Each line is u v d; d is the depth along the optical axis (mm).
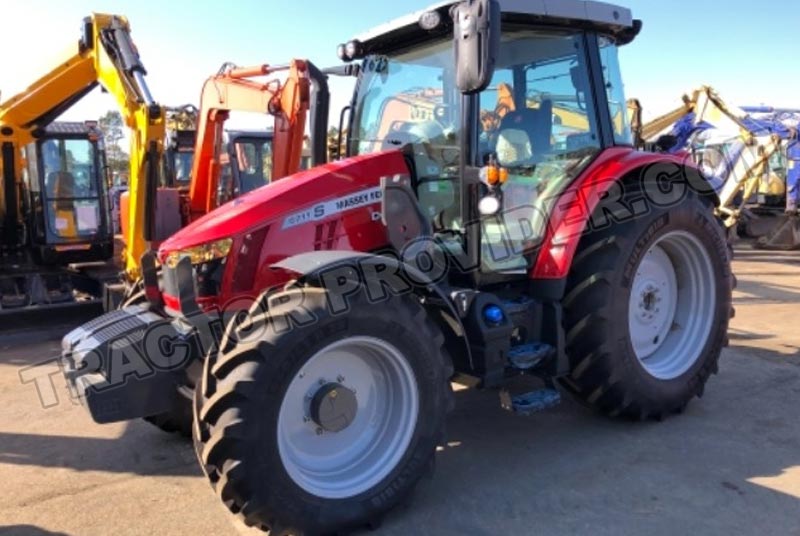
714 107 10023
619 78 4242
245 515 2676
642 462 3457
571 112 3906
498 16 2928
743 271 9328
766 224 12898
